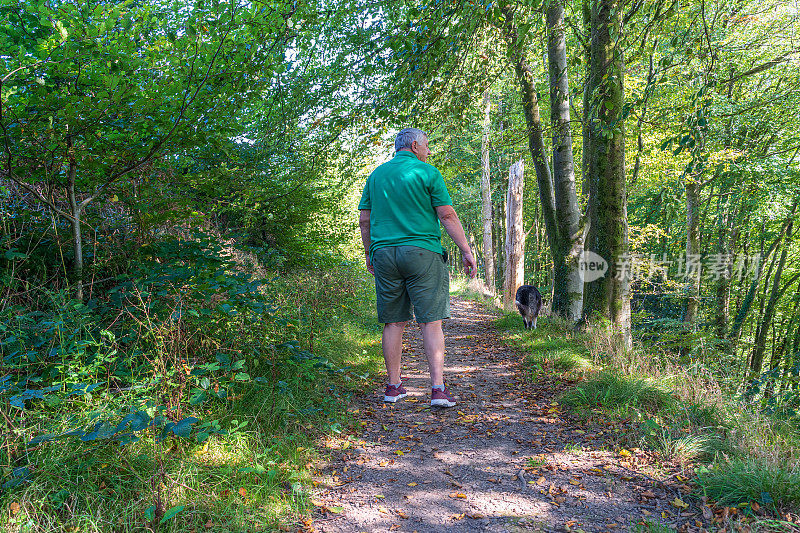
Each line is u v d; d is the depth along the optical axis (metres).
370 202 3.71
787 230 14.34
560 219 8.97
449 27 5.23
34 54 3.39
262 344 3.73
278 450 2.74
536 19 5.02
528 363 5.34
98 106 3.31
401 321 3.76
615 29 5.79
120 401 2.72
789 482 2.20
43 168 3.88
